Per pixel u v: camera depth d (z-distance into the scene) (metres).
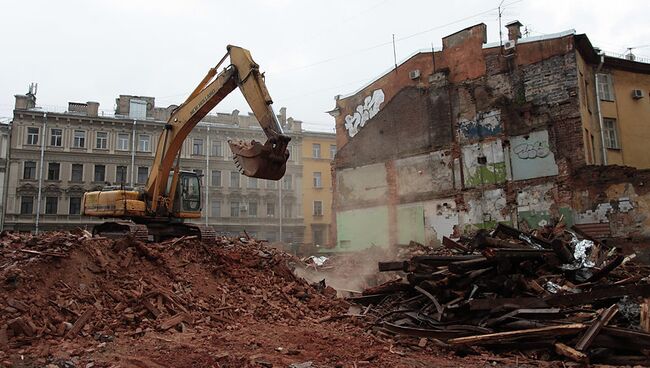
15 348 6.37
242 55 10.97
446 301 8.69
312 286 11.99
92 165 41.66
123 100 45.19
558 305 7.56
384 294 10.20
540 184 19.73
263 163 9.87
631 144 23.02
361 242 25.88
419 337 7.80
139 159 43.06
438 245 22.59
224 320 8.51
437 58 24.05
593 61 22.09
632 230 17.22
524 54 21.11
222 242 14.60
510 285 8.16
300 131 50.06
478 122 22.12
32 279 7.75
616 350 6.72
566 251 8.77
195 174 14.43
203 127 45.22
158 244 11.12
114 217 13.54
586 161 18.91
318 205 49.31
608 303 7.86
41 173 39.97
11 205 39.06
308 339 7.49
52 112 40.91
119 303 8.11
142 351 6.46
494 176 21.22
